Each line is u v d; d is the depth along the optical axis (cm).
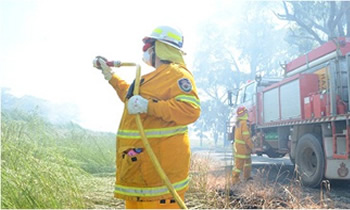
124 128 241
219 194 529
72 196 426
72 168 548
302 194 555
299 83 764
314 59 779
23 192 376
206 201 489
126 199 232
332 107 626
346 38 673
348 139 579
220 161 788
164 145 229
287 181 692
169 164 228
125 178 232
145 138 222
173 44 247
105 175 695
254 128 1053
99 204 448
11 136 561
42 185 400
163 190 226
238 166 632
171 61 247
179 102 225
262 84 1036
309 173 669
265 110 972
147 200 226
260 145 997
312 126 708
